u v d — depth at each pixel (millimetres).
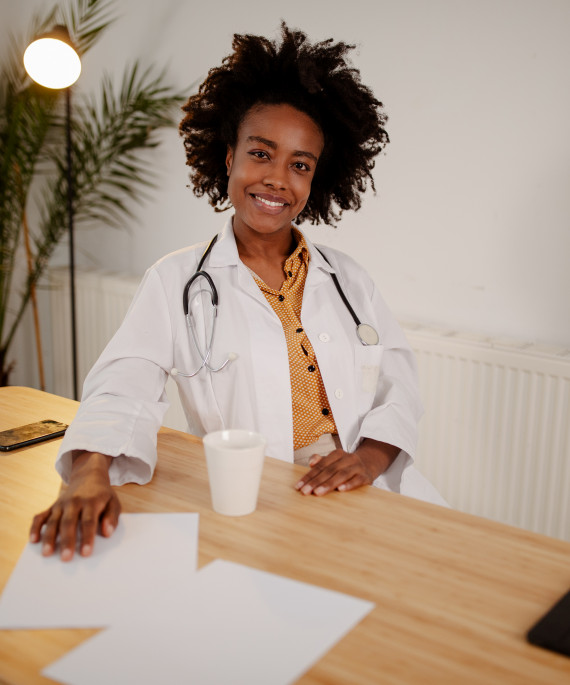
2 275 3064
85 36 2805
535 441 2133
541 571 864
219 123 1575
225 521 967
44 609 761
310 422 1432
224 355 1383
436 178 2307
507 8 2090
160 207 2967
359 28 2369
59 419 1380
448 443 2291
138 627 730
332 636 721
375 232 2463
